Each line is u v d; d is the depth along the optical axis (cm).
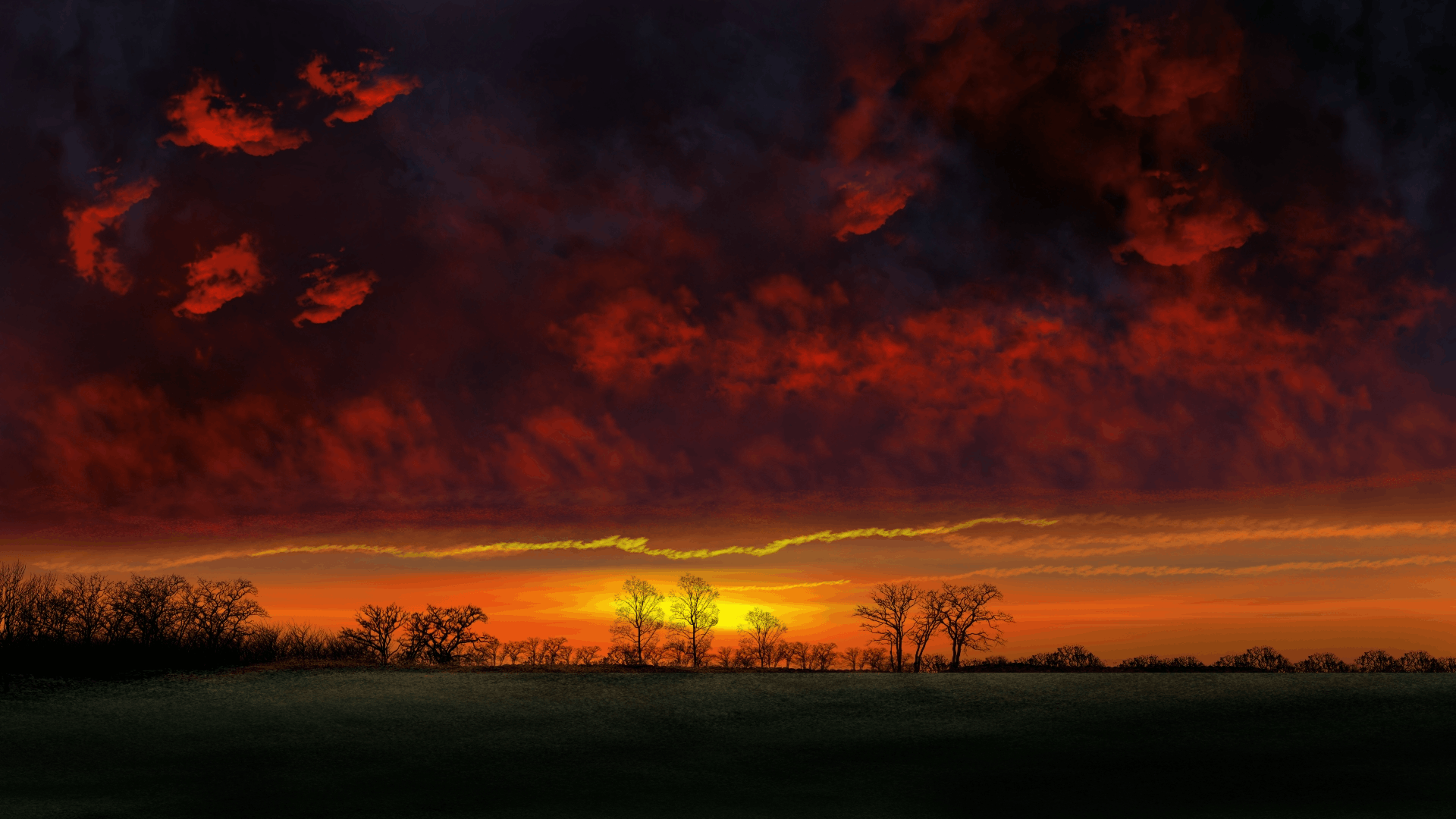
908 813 1435
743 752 1800
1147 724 1950
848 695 2286
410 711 2139
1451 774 1575
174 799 1519
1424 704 2056
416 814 1438
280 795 1538
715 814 1427
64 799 1523
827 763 1719
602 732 1958
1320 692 2200
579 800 1503
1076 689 2308
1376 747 1745
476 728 1991
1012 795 1512
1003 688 2338
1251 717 1980
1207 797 1482
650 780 1616
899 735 1917
